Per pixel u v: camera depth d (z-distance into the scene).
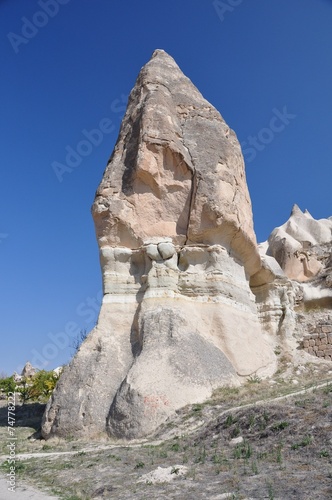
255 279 25.52
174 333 17.34
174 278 19.42
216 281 19.69
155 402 15.03
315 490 7.93
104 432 15.55
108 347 17.94
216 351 17.84
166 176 20.36
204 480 9.30
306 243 39.72
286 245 37.69
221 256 20.22
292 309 25.56
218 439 12.04
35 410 24.34
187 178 20.47
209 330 18.94
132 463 11.40
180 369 16.23
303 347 23.89
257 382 18.52
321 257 37.72
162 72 23.73
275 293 25.50
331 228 43.16
